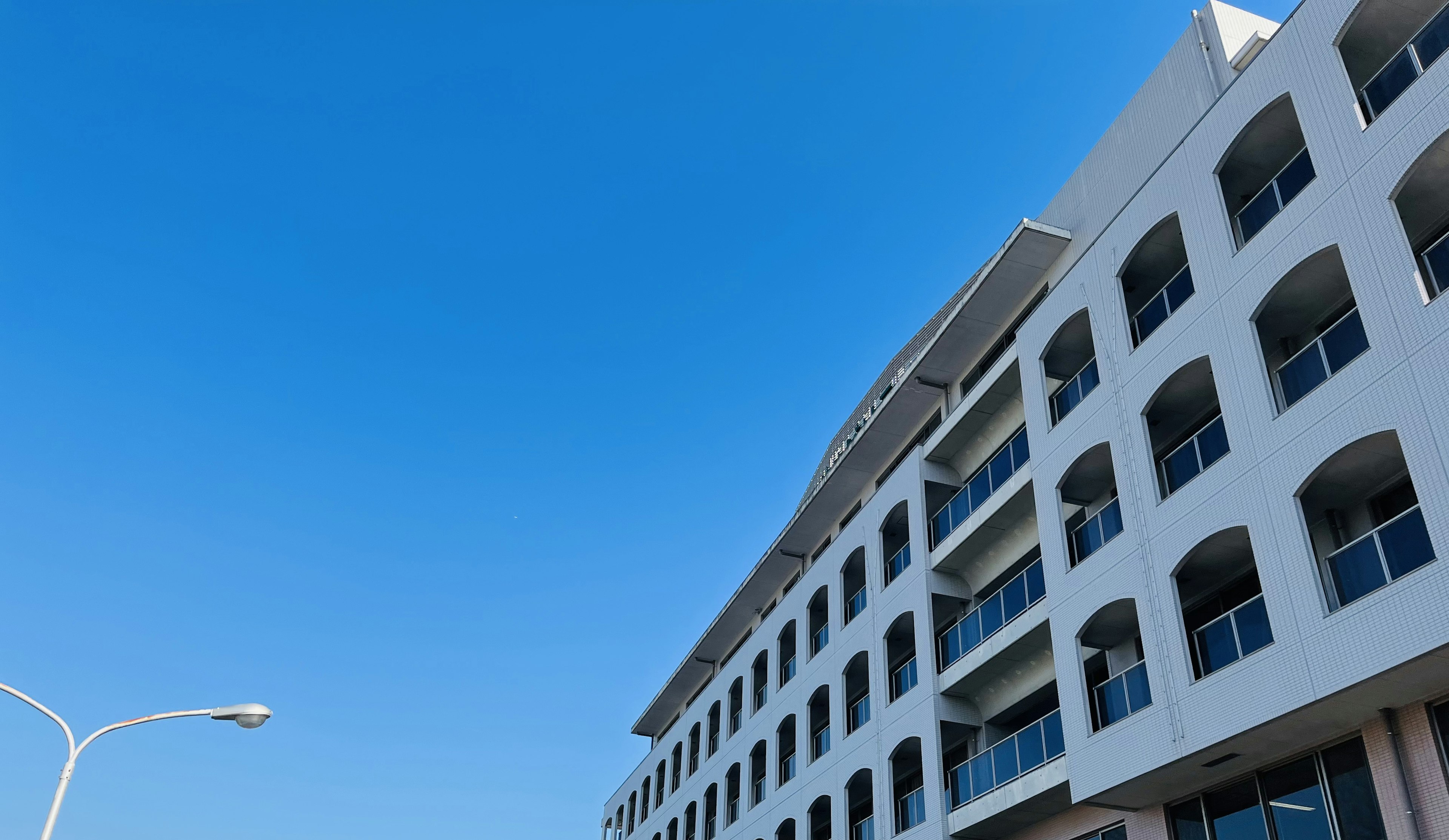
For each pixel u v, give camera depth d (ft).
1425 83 54.34
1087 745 68.64
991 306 96.78
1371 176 56.18
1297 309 62.54
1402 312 52.54
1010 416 96.37
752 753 132.46
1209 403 70.95
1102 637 73.87
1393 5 59.06
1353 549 53.11
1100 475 78.13
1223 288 65.31
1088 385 78.43
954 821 85.40
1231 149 67.15
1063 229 91.04
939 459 104.88
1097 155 88.79
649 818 169.48
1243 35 78.28
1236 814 61.00
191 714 64.80
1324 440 55.52
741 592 148.97
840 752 107.45
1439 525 48.14
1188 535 63.98
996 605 86.79
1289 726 55.06
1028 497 87.15
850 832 102.17
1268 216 63.98
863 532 113.50
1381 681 49.78
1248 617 58.44
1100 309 77.36
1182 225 70.08
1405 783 50.88
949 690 91.81
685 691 177.68
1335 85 59.82
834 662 113.29
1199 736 59.11
